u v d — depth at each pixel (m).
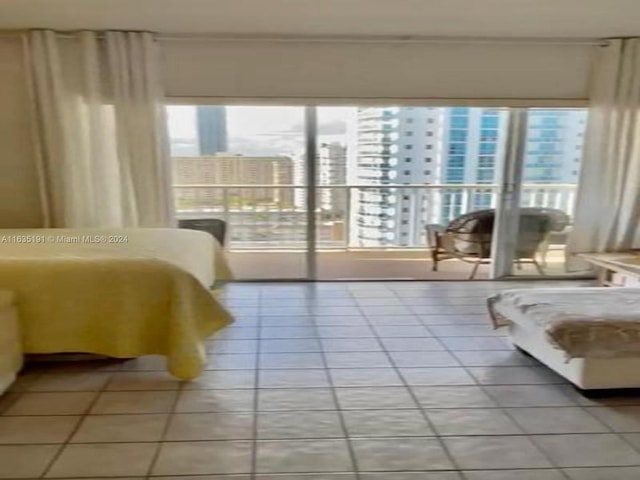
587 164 4.72
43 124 4.29
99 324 2.90
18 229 4.23
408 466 2.11
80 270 2.87
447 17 3.70
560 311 2.83
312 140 4.73
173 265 2.94
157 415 2.50
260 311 4.14
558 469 2.10
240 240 5.79
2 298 2.70
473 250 5.20
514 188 4.94
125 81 4.24
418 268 5.68
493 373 3.01
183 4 3.37
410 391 2.78
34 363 3.08
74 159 4.37
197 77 4.41
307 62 4.45
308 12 3.56
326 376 2.96
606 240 4.84
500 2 3.32
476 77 4.55
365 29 4.07
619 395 2.74
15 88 4.31
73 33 4.18
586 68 4.57
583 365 2.67
